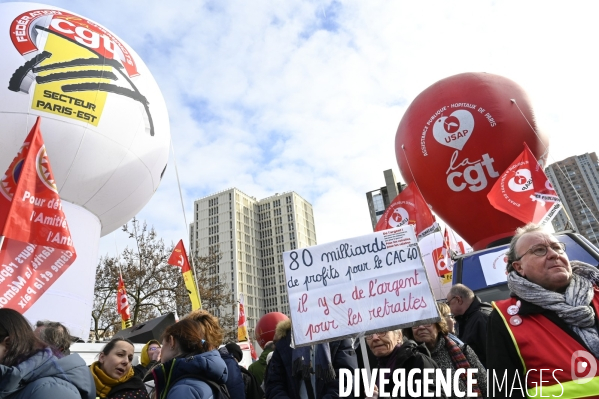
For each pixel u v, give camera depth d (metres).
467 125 9.72
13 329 2.45
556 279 2.61
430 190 10.52
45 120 8.32
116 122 9.36
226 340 29.48
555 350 2.44
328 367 3.50
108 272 21.84
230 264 138.88
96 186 9.39
